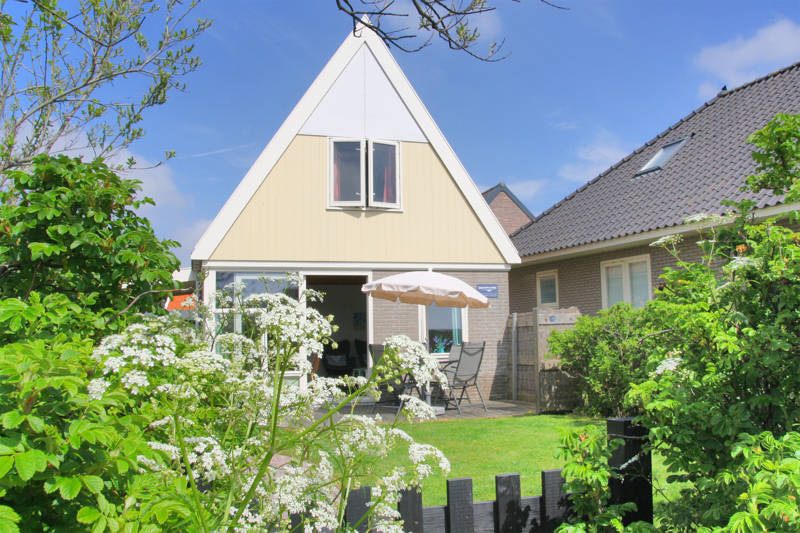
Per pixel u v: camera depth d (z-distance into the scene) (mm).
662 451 2850
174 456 1841
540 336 10273
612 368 8867
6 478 1341
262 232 11789
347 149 12477
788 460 1918
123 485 1655
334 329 2299
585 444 2744
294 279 5016
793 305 2725
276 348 2211
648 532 2559
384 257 12461
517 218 30000
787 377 2705
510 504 2756
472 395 12672
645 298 12414
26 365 1425
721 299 3037
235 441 2412
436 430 8273
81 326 2977
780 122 3498
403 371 2209
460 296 10070
